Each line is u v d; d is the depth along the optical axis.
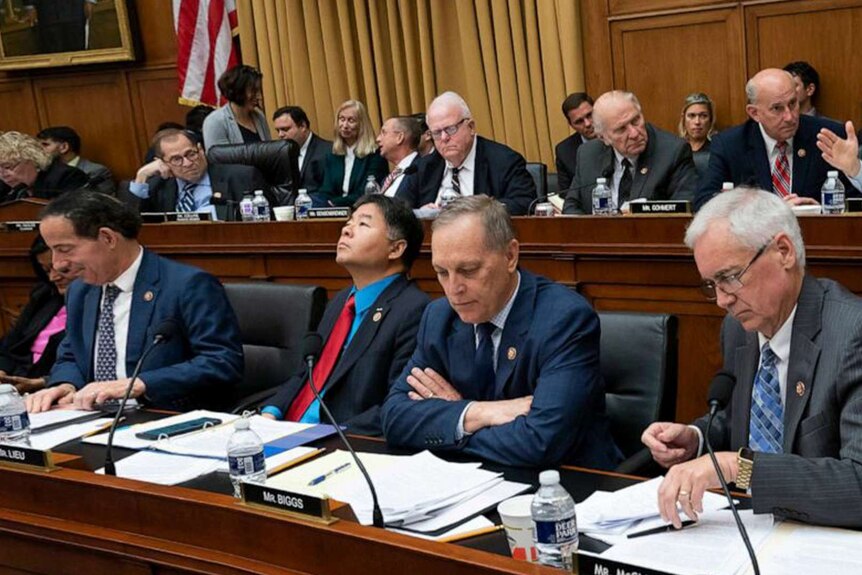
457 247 2.42
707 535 1.77
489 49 6.80
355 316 3.15
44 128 8.77
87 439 2.75
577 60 6.60
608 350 2.76
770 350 2.11
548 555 1.71
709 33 6.24
